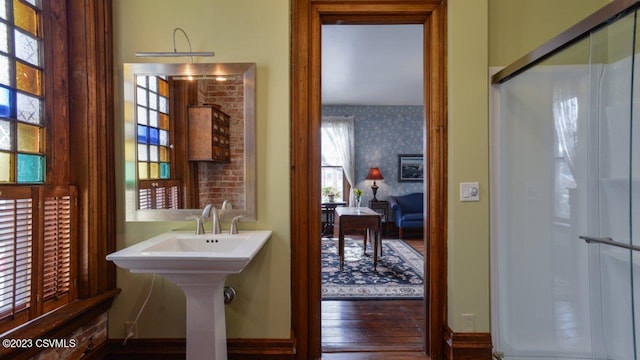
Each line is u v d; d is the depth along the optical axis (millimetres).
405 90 4969
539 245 1755
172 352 1771
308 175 1876
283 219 1790
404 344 2039
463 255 1816
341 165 5996
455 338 1798
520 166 1789
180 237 1641
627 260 1462
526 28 1896
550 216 1718
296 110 1856
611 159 1487
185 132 1815
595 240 1550
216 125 1803
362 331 2197
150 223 1811
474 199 1812
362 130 6066
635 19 1220
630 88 1382
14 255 1278
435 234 1904
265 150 1793
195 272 1350
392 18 1917
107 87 1742
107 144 1740
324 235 5551
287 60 1782
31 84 1397
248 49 1791
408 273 3447
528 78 1729
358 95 5289
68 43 1609
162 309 1791
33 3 1412
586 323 1608
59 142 1547
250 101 1781
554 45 1472
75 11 1619
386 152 6090
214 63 1785
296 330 1853
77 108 1630
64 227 1550
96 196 1678
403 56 3561
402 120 6086
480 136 1813
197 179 1811
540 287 1757
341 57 3578
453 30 1816
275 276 1792
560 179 1675
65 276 1556
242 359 1775
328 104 5977
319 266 1906
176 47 1799
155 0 1798
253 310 1791
